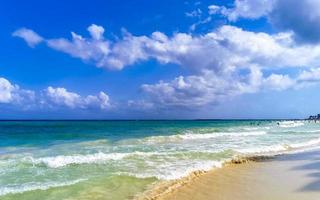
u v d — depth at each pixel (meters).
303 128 60.59
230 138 33.19
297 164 17.25
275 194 10.91
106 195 10.29
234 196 10.65
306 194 10.91
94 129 52.84
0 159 16.92
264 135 38.25
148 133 41.69
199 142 28.16
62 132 42.62
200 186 11.93
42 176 12.86
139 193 10.66
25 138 32.12
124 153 18.98
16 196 10.02
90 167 14.80
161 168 14.75
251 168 15.96
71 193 10.41
